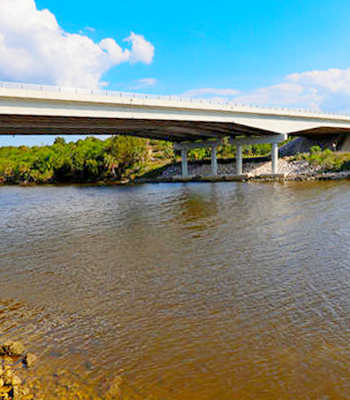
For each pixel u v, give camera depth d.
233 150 130.00
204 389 8.71
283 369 9.37
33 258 20.64
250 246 21.27
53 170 120.62
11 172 130.00
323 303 13.05
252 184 68.56
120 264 18.69
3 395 8.48
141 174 114.75
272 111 74.44
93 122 61.09
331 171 75.50
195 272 16.94
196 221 30.16
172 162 121.25
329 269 16.64
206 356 10.05
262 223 27.91
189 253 20.27
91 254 20.95
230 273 16.61
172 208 39.16
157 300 13.85
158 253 20.53
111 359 10.02
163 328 11.66
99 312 12.98
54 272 17.83
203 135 89.94
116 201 49.50
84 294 14.74
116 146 108.50
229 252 20.14
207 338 10.96
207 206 39.12
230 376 9.17
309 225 26.31
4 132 65.94
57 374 9.35
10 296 14.84
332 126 87.88
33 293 15.08
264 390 8.62
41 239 25.70
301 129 81.75
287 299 13.51
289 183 65.50
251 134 87.69
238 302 13.41
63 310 13.27
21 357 10.22
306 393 8.48
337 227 25.22
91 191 71.00
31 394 8.52
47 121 56.16
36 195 65.56
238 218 30.59
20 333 11.62
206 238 23.75
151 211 37.34
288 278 15.70
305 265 17.34
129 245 22.75
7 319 12.68
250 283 15.27
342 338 10.69
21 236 27.06
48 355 10.27
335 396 8.35
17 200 56.50
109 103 53.34
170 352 10.29
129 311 12.98
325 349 10.16
